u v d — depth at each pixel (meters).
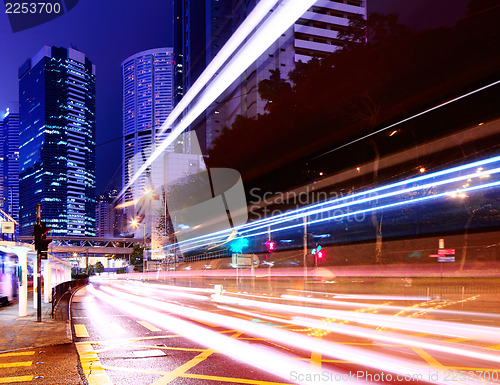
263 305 20.81
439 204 38.72
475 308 17.30
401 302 20.41
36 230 16.11
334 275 36.81
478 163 30.78
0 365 8.46
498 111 27.80
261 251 55.50
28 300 27.50
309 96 36.25
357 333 11.49
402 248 42.00
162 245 86.19
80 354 9.45
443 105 29.59
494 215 37.03
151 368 7.98
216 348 9.84
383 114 32.38
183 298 27.69
